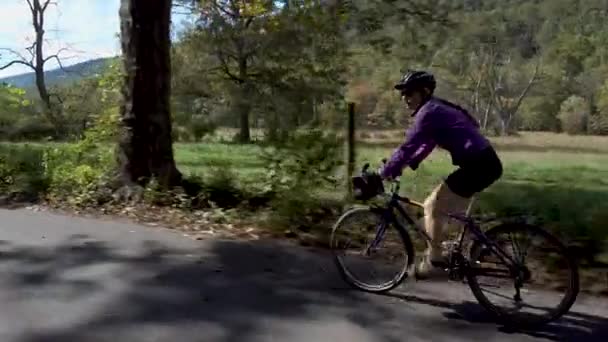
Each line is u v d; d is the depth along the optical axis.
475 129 5.02
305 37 32.91
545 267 5.02
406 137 5.16
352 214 5.70
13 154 11.51
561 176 16.73
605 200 9.51
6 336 4.53
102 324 4.76
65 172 10.30
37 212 9.17
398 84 5.19
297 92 33.84
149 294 5.43
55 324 4.76
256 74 36.19
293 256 6.71
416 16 26.69
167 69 10.04
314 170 8.64
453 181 5.04
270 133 9.16
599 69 77.00
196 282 5.77
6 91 15.02
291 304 5.24
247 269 6.21
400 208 5.53
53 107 26.91
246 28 34.84
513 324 4.83
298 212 7.93
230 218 8.26
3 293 5.42
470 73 74.75
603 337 4.64
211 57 38.47
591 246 6.55
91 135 10.88
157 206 9.13
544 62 83.31
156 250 6.87
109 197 9.57
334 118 9.16
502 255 4.93
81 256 6.60
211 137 22.39
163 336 4.55
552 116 77.00
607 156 29.03
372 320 4.91
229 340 4.50
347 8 23.42
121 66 10.18
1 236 7.50
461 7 28.20
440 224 5.15
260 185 9.20
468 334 4.67
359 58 34.34
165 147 9.95
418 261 5.80
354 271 5.68
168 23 10.07
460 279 5.14
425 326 4.80
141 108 9.87
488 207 8.58
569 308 4.79
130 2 9.85
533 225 4.88
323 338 4.55
